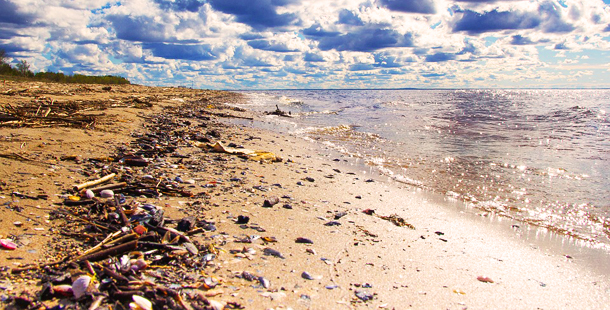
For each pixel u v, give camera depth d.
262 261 5.20
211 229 6.04
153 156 10.75
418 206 8.95
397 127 25.28
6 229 4.90
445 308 4.61
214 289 4.30
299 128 23.80
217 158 11.75
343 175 11.65
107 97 25.27
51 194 6.39
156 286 4.04
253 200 7.96
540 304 4.95
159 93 40.22
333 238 6.41
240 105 44.38
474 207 9.00
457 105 53.28
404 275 5.36
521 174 12.21
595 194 9.98
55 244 4.75
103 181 7.40
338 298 4.51
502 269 5.89
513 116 33.59
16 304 3.47
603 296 5.20
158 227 5.53
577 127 25.41
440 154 15.69
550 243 6.98
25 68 53.56
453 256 6.23
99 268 4.27
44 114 14.39
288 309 4.11
